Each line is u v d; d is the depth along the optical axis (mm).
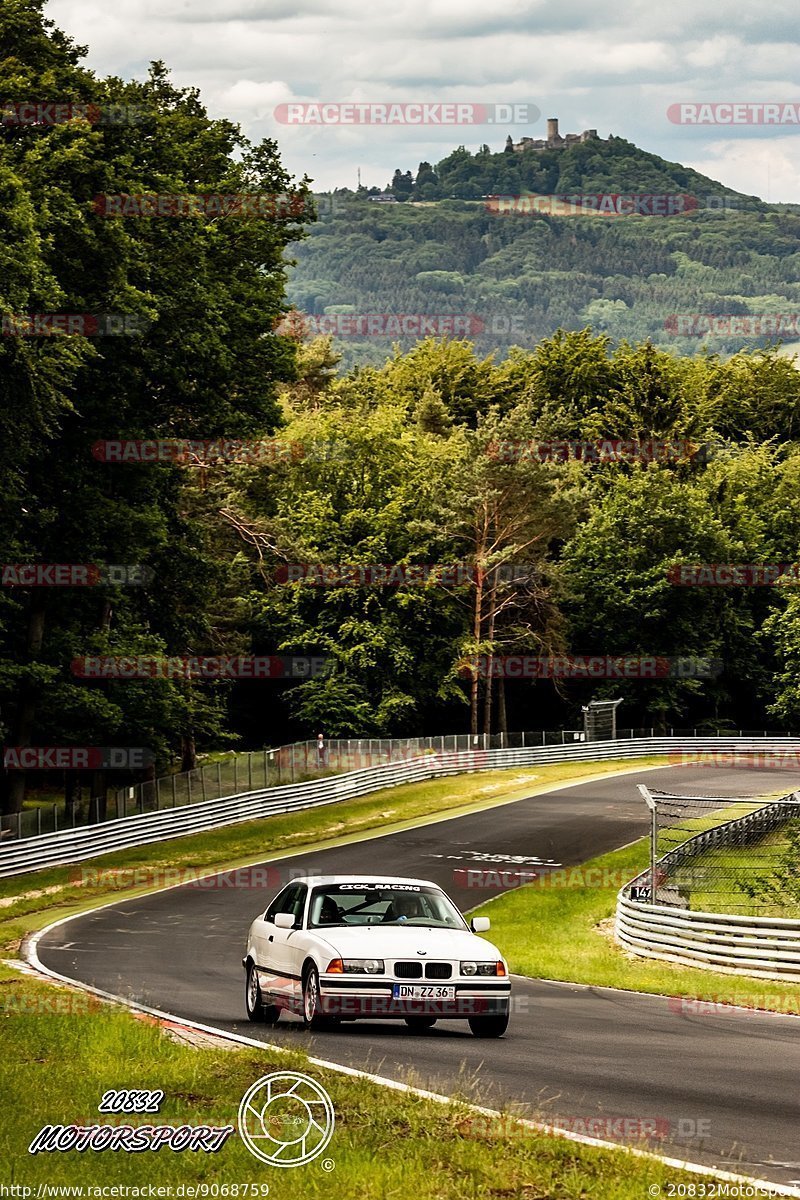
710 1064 34281
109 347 101625
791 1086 31078
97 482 111812
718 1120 26906
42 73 94500
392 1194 20781
